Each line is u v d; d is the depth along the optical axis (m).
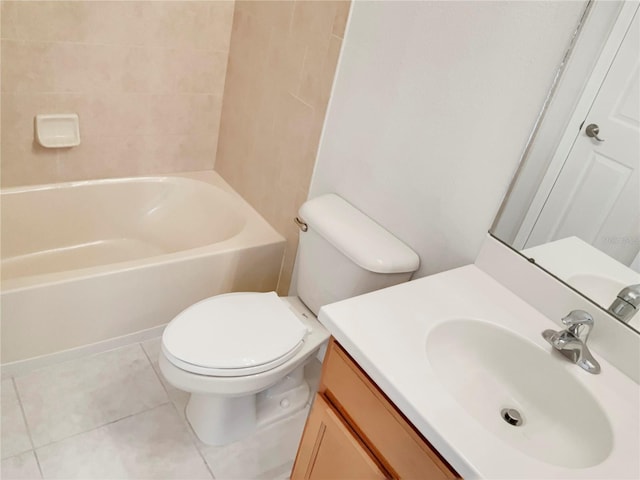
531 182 1.26
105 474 1.56
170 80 2.24
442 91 1.42
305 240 1.77
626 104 1.08
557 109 1.18
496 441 0.90
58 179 2.18
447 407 0.95
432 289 1.29
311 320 1.78
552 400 1.14
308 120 1.92
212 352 1.48
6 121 1.94
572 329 1.14
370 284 1.56
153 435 1.71
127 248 2.35
